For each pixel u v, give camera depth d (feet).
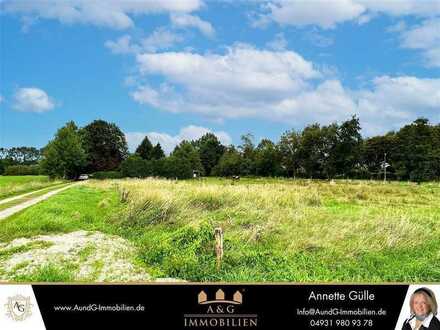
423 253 40.01
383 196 85.92
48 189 118.73
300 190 82.74
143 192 67.51
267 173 198.90
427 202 78.28
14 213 66.13
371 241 41.70
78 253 40.96
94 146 171.12
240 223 49.42
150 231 52.03
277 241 42.68
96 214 65.51
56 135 163.53
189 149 185.16
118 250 42.98
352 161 169.89
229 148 215.72
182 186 82.12
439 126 144.36
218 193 65.16
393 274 34.32
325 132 178.19
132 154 175.11
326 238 42.34
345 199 78.95
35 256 39.50
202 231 42.98
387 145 153.69
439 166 136.87
